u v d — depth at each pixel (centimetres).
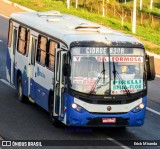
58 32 2552
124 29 6475
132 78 2380
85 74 2345
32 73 2839
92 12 8294
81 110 2336
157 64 4603
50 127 2517
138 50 2405
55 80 2450
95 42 2361
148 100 3186
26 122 2588
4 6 7025
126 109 2369
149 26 7806
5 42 4916
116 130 2514
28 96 2898
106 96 2342
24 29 2992
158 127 2594
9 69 3262
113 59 2370
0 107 2873
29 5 7144
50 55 2592
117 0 10581
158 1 11925
